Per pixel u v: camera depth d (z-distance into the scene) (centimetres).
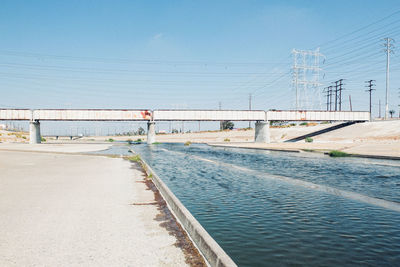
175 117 8125
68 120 7756
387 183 1656
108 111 7812
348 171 2194
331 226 855
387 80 7656
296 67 8944
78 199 988
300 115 8381
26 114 7538
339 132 8112
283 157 3616
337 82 10262
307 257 629
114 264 470
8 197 1017
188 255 512
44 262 475
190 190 1439
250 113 8231
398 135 5928
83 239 588
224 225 859
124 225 688
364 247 690
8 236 604
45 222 706
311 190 1436
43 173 1761
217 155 4034
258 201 1191
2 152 4128
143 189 1201
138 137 17825
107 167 2162
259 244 705
